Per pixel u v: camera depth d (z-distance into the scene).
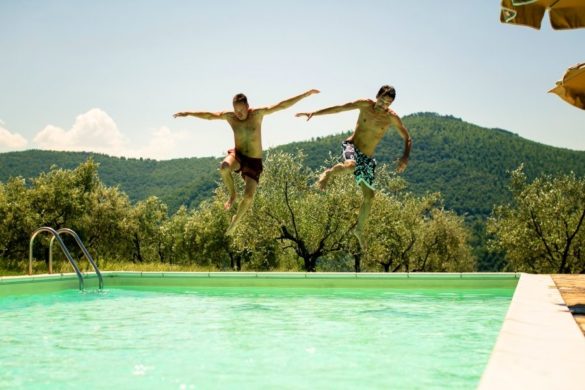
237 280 13.76
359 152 7.43
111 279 14.02
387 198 33.50
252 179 7.55
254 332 6.93
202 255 45.84
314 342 6.15
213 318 8.36
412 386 4.04
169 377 4.42
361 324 7.65
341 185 28.77
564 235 32.19
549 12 5.75
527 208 32.75
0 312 9.05
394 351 5.56
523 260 33.62
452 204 90.06
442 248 41.84
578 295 5.81
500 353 2.80
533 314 4.28
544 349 2.91
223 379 4.34
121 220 43.59
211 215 42.56
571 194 32.00
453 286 13.01
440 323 7.73
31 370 4.71
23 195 36.75
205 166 139.00
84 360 5.15
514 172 33.28
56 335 6.71
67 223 37.03
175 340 6.30
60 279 12.50
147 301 10.84
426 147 102.75
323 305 10.12
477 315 8.64
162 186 132.38
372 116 7.36
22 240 35.94
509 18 5.79
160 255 51.56
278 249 30.80
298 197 28.56
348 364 4.90
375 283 13.22
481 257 64.38
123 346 5.91
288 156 28.47
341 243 28.75
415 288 13.09
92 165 40.78
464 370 4.62
